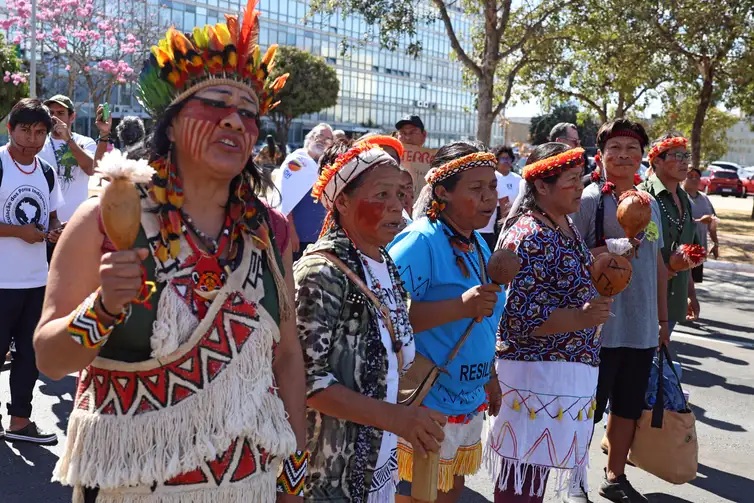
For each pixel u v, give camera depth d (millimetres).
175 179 1877
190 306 1831
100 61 27984
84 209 1806
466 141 3184
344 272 2451
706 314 10273
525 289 3338
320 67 45812
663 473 4332
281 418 1973
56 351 1666
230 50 1913
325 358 2377
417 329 2965
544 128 46500
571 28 16000
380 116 65312
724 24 16578
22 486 4234
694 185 8961
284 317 2092
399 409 2348
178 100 1892
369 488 2451
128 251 1599
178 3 38844
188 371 1807
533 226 3395
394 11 14859
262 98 2027
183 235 1860
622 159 4184
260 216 2025
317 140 6469
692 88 20734
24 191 4684
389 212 2531
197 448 1781
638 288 4156
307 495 2406
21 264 4652
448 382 3037
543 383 3379
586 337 3445
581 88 20625
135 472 1751
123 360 1792
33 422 4848
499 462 3484
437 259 3061
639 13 14852
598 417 4352
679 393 4367
